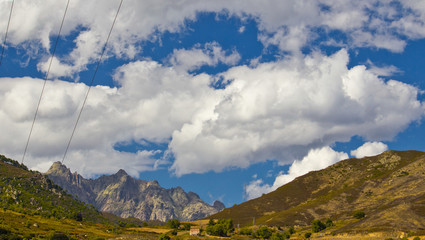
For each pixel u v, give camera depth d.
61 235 164.50
